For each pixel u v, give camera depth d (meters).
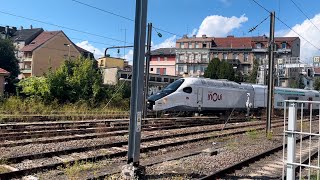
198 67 95.19
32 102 28.61
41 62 77.44
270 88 18.86
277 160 12.02
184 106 29.12
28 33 85.62
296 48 97.94
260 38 94.50
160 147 13.55
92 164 10.00
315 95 50.34
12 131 15.93
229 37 98.94
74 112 27.47
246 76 79.31
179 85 29.31
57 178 8.48
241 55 92.38
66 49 81.31
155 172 9.18
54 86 32.97
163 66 99.94
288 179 6.61
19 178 8.35
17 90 33.50
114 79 53.97
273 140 16.94
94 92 35.38
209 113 32.31
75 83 34.88
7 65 60.09
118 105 36.59
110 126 20.03
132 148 8.41
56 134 15.77
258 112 38.72
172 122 24.06
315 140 17.89
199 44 96.38
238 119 31.00
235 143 15.62
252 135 18.67
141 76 8.46
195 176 8.96
